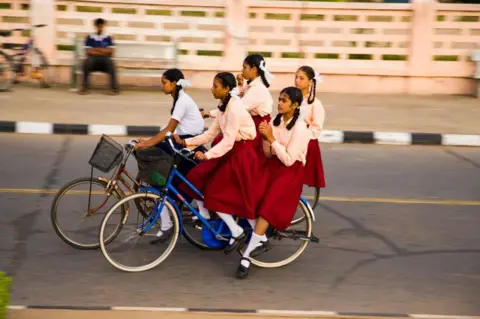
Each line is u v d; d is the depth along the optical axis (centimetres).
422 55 2855
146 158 1159
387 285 1165
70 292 1095
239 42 2811
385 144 2208
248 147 1173
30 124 2155
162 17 2808
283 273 1203
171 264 1221
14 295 1077
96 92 2731
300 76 1367
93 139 2119
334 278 1188
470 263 1273
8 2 2794
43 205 1512
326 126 2288
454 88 2895
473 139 2214
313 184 1452
